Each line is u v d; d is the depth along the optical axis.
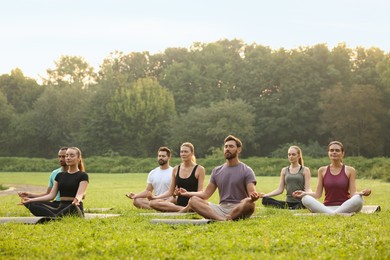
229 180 10.58
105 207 15.79
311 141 76.69
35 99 95.62
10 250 7.23
